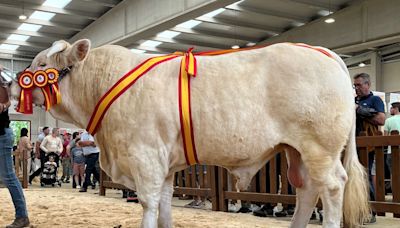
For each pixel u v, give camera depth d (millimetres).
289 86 3518
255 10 16016
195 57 3746
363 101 6211
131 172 3562
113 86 3605
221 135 3508
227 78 3568
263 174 6594
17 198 4918
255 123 3516
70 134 17234
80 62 3861
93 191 12234
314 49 3729
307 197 3848
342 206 3795
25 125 24453
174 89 3551
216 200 7172
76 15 16984
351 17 15164
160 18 13773
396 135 5449
